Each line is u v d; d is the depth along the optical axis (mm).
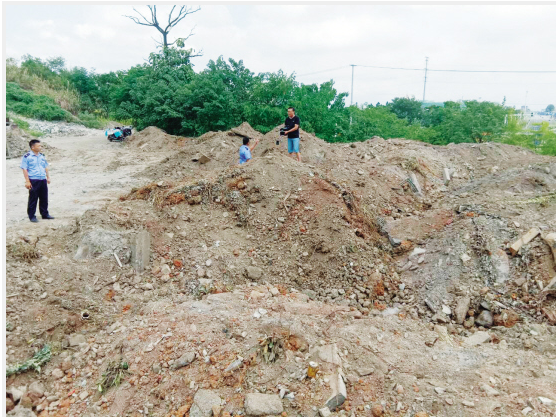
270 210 6605
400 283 5648
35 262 5168
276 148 10828
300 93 17797
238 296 5008
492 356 4000
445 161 10125
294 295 5207
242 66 21188
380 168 8938
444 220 6621
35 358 3994
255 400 3350
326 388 3498
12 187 9914
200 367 3727
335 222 6230
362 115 22219
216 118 20312
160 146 16984
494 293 5039
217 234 6332
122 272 5395
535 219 5895
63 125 25516
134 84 26000
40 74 35781
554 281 4797
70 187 10047
